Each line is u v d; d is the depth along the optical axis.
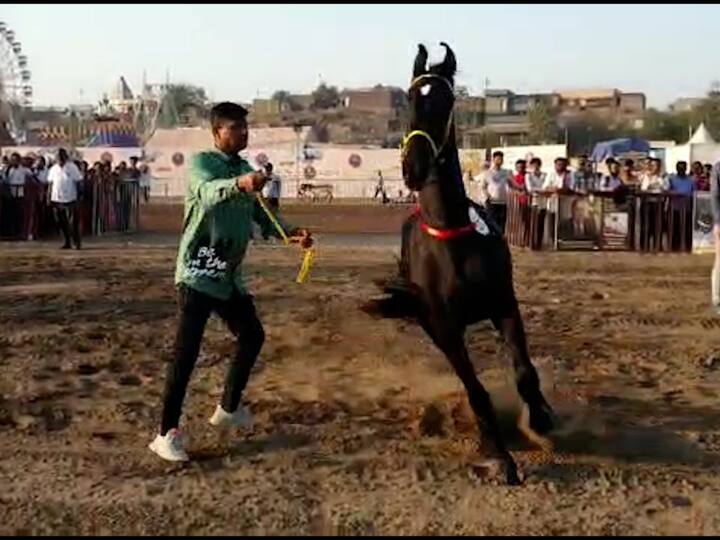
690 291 14.45
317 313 11.80
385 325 10.98
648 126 83.38
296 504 5.67
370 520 5.44
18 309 12.11
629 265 17.94
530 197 20.97
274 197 22.83
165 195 48.47
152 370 8.88
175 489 5.92
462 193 6.37
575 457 6.55
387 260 18.47
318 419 7.35
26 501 5.71
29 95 64.12
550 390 8.31
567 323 11.62
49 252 19.69
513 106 95.50
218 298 6.45
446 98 6.31
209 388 8.19
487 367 9.04
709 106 65.94
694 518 5.52
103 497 5.79
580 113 94.44
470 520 5.45
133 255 19.12
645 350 10.03
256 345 6.91
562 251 20.72
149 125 75.50
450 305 6.19
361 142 91.06
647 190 20.92
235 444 6.74
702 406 7.88
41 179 24.45
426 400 7.86
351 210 37.03
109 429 7.10
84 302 12.71
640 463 6.44
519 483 6.01
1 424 7.23
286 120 107.25
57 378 8.57
